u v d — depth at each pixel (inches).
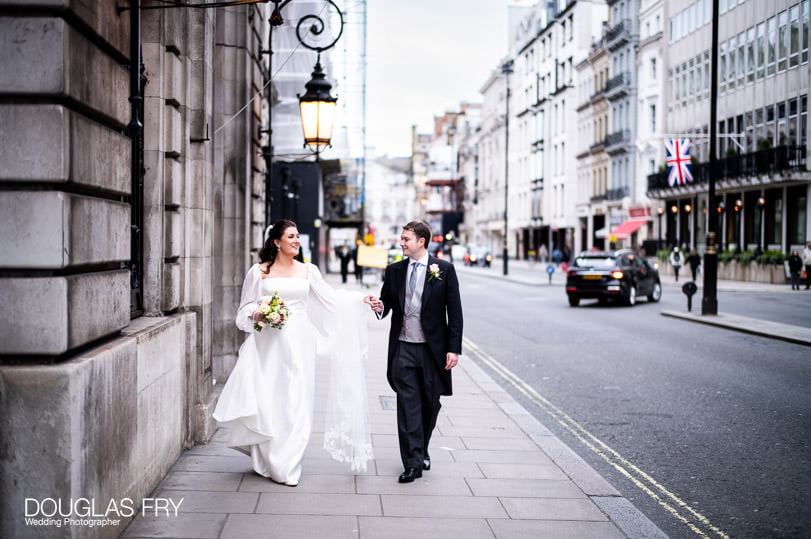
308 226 1285.7
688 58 1878.7
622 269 978.1
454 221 4451.3
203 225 277.0
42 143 153.3
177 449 249.9
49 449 151.9
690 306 842.8
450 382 245.1
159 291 244.5
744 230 1628.9
